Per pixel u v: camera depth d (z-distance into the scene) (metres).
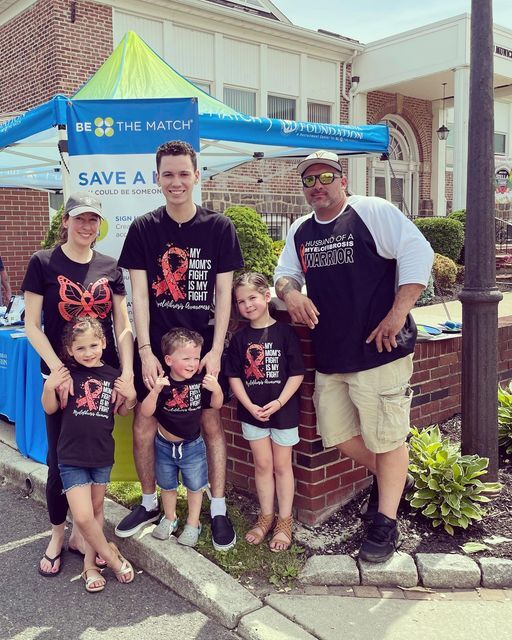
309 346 3.36
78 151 3.90
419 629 2.67
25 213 11.22
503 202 17.16
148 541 3.29
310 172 3.03
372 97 16.06
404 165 17.38
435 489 3.38
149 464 3.38
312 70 14.66
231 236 3.19
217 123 5.34
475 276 3.51
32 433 4.52
